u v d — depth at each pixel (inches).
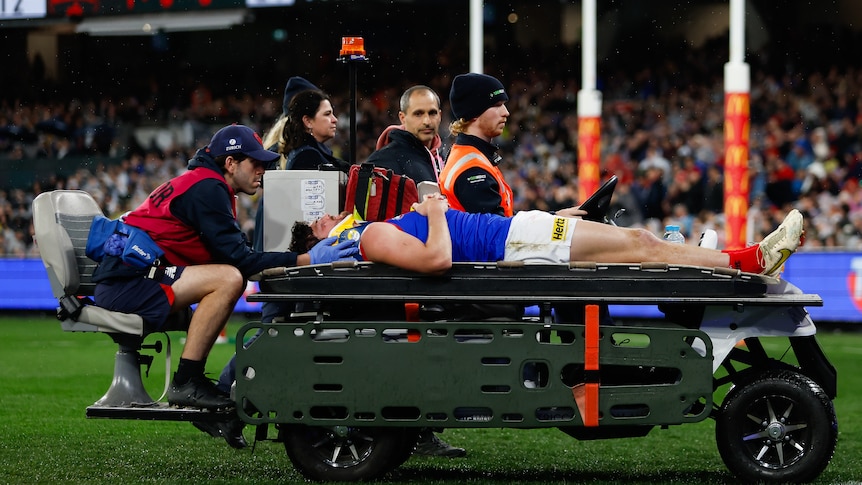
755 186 2962.6
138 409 770.8
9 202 3186.5
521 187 3218.5
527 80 3540.8
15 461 871.1
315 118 967.6
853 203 2765.7
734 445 731.4
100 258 792.3
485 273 729.6
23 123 3454.7
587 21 2400.3
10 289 2677.2
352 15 3548.2
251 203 2878.9
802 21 3403.1
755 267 755.4
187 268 784.9
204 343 776.9
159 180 3378.4
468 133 855.7
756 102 3238.2
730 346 727.7
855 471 828.6
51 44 3538.4
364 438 757.3
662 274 723.4
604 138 3267.7
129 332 773.3
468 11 3548.2
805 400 721.0
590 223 757.9
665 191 3041.3
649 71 3437.5
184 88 3577.8
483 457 913.5
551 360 718.5
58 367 1617.9
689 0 3513.8
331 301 730.8
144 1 1927.9
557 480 789.9
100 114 3503.9
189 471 823.7
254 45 3597.4
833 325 2329.0
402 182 821.2
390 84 3590.1
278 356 729.6
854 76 3233.3
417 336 739.4
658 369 767.1
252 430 1063.0
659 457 914.7
